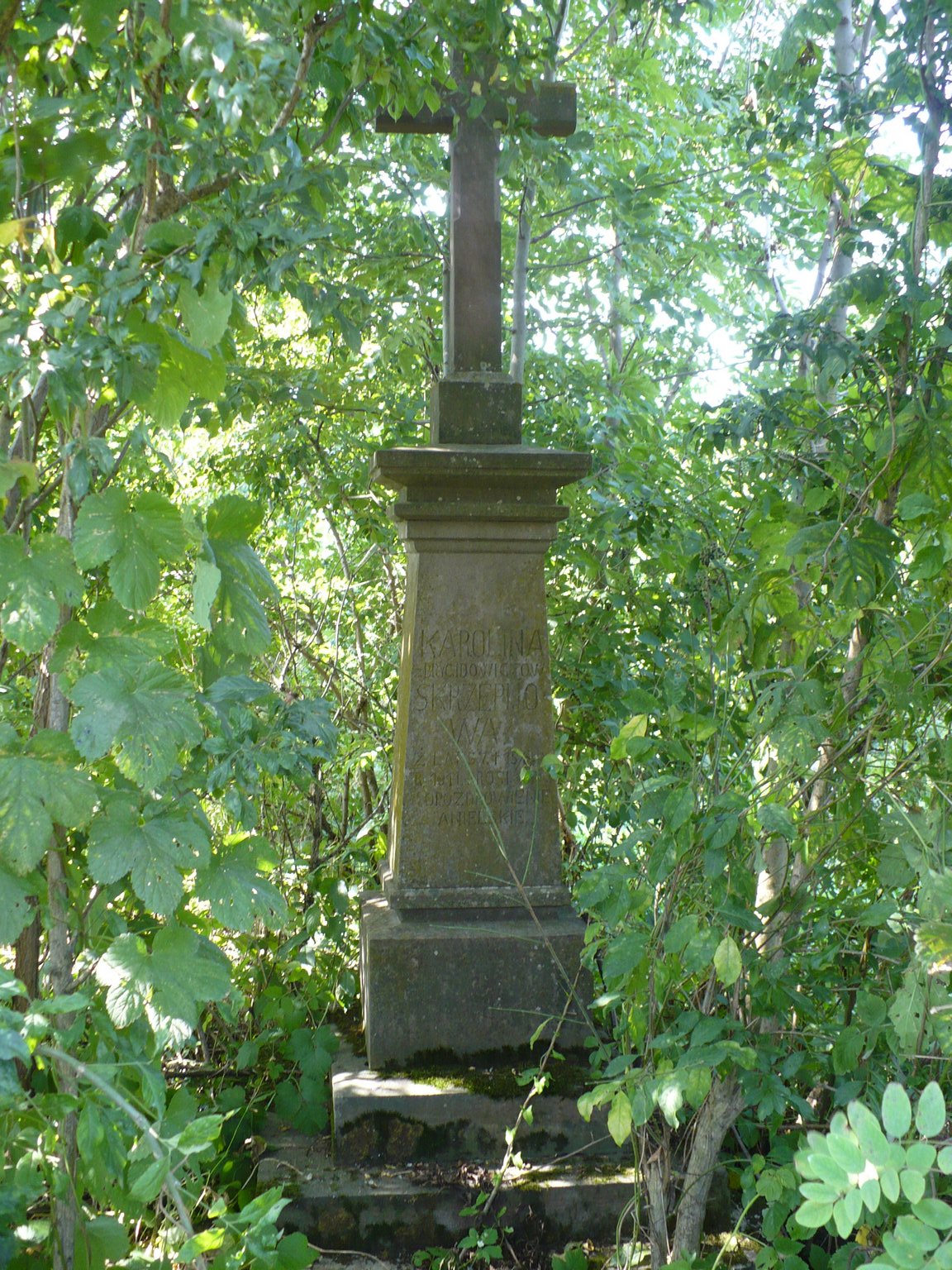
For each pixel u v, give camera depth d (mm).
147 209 2182
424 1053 3516
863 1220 2072
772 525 2891
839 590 2578
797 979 2607
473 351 3773
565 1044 3551
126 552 2074
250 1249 1708
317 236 2146
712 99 6453
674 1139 3018
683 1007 3051
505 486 3619
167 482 5160
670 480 4773
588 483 4816
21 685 3145
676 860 2475
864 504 2930
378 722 5527
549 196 5469
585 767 4484
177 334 2053
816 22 3584
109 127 2227
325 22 2328
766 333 3359
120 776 2268
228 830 4199
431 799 3670
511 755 3693
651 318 6562
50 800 2004
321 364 5348
